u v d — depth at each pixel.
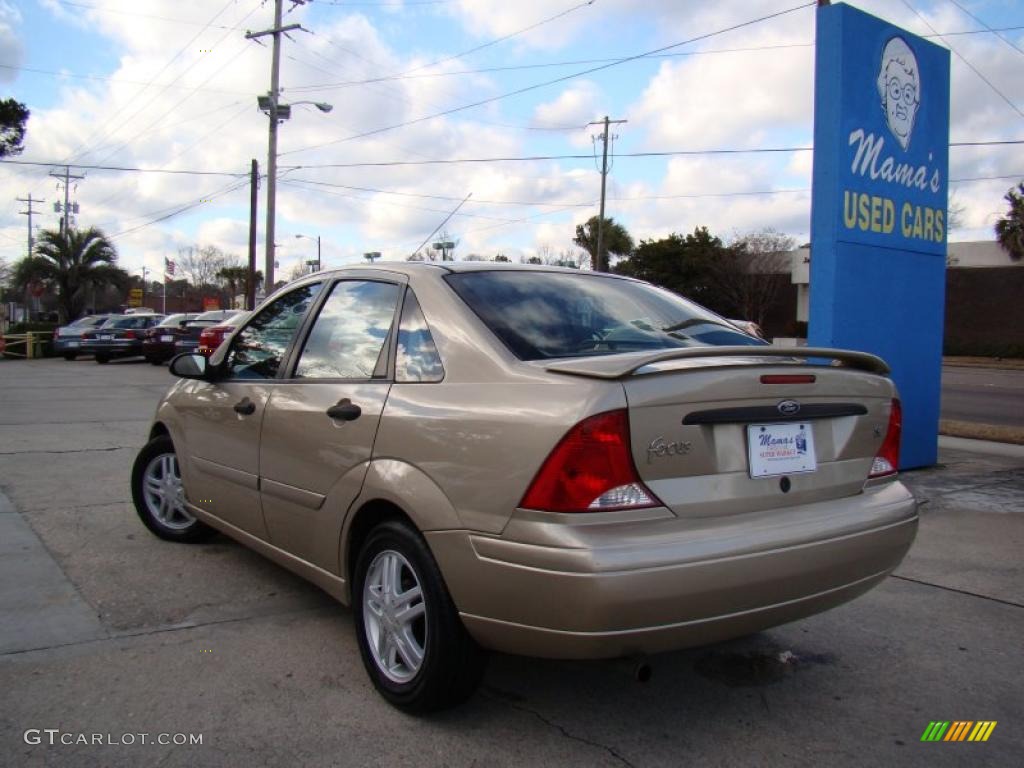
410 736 3.02
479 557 2.78
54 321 52.75
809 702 3.39
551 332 3.26
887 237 8.23
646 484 2.69
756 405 2.92
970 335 41.06
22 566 4.76
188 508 4.95
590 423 2.62
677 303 4.09
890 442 3.47
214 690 3.33
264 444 4.01
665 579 2.59
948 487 7.61
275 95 29.25
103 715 3.11
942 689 3.53
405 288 3.57
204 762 2.81
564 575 2.57
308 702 3.25
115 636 3.83
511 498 2.71
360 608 3.37
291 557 3.90
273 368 4.19
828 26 7.79
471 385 3.01
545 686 3.46
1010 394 18.69
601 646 2.61
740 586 2.73
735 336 3.79
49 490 6.68
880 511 3.23
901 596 4.67
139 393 14.88
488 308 3.30
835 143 7.74
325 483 3.53
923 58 8.56
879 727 3.19
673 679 3.57
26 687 3.31
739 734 3.11
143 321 28.02
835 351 3.22
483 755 2.91
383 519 3.35
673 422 2.73
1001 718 3.28
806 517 3.01
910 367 8.48
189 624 3.99
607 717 3.21
